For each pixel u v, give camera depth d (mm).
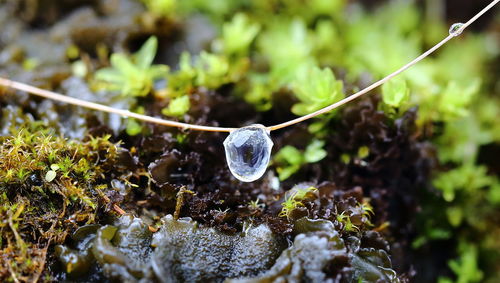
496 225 109
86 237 92
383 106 100
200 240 92
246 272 91
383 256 94
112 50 112
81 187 94
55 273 91
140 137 99
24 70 107
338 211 95
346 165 101
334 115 101
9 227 91
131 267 89
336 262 90
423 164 104
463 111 105
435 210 106
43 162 94
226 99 106
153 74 105
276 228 93
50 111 101
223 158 100
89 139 99
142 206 96
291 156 101
